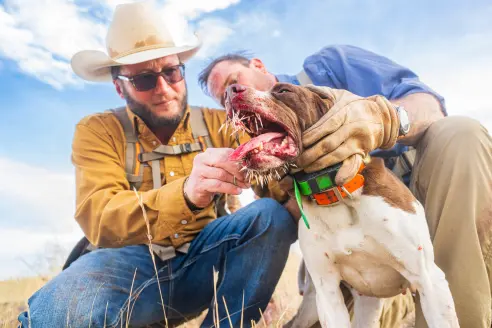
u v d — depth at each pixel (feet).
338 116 2.11
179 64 3.03
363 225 2.23
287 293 3.84
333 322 2.34
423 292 2.16
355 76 3.18
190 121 3.06
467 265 2.27
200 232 2.89
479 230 2.33
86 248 2.97
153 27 3.07
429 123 2.70
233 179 2.29
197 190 2.35
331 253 2.35
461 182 2.36
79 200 2.76
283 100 2.18
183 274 2.81
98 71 3.26
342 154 2.10
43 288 2.54
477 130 2.43
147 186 2.89
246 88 2.12
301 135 2.15
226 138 3.08
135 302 2.66
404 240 2.16
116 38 3.11
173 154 2.92
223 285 2.76
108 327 2.52
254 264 2.72
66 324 2.41
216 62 3.56
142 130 2.97
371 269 2.37
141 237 2.57
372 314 2.73
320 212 2.31
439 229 2.37
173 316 2.88
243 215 2.81
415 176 2.64
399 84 3.00
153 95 2.93
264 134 2.11
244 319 2.71
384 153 2.86
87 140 2.86
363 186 2.22
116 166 2.84
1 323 3.08
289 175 2.29
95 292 2.51
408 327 3.19
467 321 2.25
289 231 2.75
